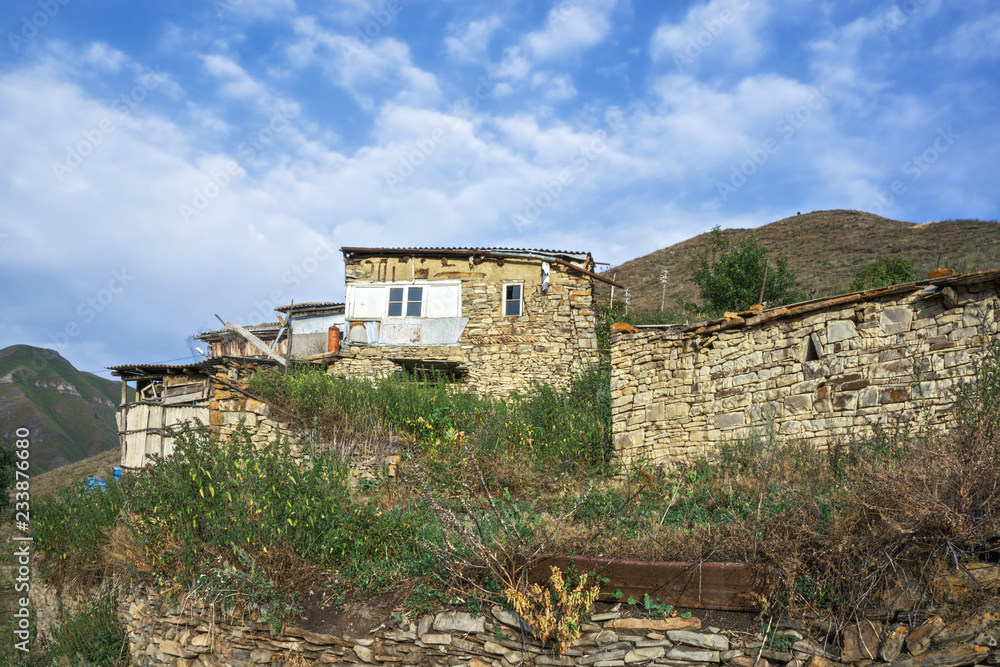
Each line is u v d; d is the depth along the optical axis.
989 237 36.69
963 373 6.89
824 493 5.89
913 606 4.49
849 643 4.59
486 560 5.60
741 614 5.05
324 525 7.00
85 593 8.90
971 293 6.98
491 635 5.56
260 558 6.71
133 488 8.66
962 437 5.37
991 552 4.48
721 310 21.28
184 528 7.38
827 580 4.82
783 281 21.98
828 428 7.95
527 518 6.80
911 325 7.44
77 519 9.66
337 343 18.58
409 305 18.55
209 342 22.62
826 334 8.19
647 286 43.88
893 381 7.46
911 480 4.87
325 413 11.47
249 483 7.50
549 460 10.34
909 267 21.22
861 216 54.56
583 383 13.66
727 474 7.56
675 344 10.12
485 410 12.02
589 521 6.55
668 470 8.99
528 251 18.16
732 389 9.20
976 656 4.16
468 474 9.40
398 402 11.95
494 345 17.98
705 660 4.92
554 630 5.27
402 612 5.96
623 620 5.23
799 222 56.19
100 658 7.76
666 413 10.05
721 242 23.50
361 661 5.93
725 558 5.35
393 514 7.23
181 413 11.80
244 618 6.57
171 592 7.20
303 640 6.23
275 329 21.36
